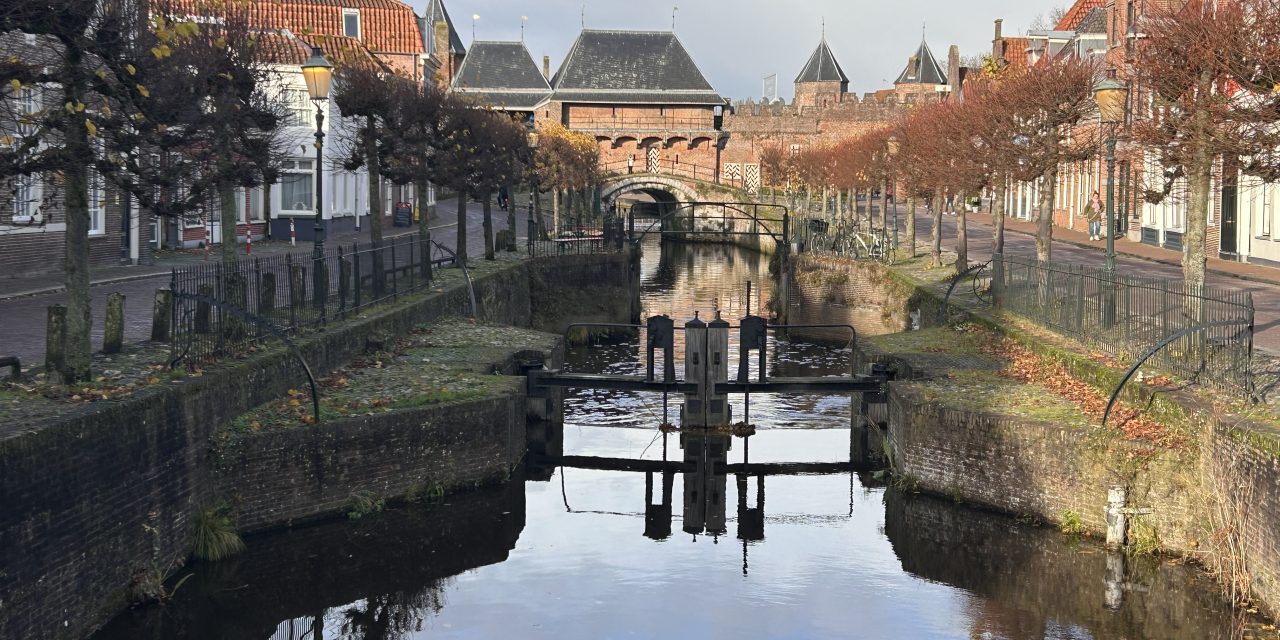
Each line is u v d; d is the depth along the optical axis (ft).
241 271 53.62
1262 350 56.03
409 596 46.29
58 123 42.80
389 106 92.63
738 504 59.41
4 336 57.31
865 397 70.28
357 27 195.00
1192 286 50.88
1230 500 41.91
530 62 291.99
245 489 48.32
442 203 237.45
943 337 76.18
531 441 72.59
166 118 52.08
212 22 69.62
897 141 133.08
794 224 166.91
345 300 68.33
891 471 60.49
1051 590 45.75
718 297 151.12
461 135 107.04
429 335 76.38
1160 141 59.21
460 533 52.85
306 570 47.39
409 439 54.08
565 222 183.73
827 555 51.62
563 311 129.59
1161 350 52.65
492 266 113.60
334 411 52.90
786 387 72.69
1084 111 88.94
